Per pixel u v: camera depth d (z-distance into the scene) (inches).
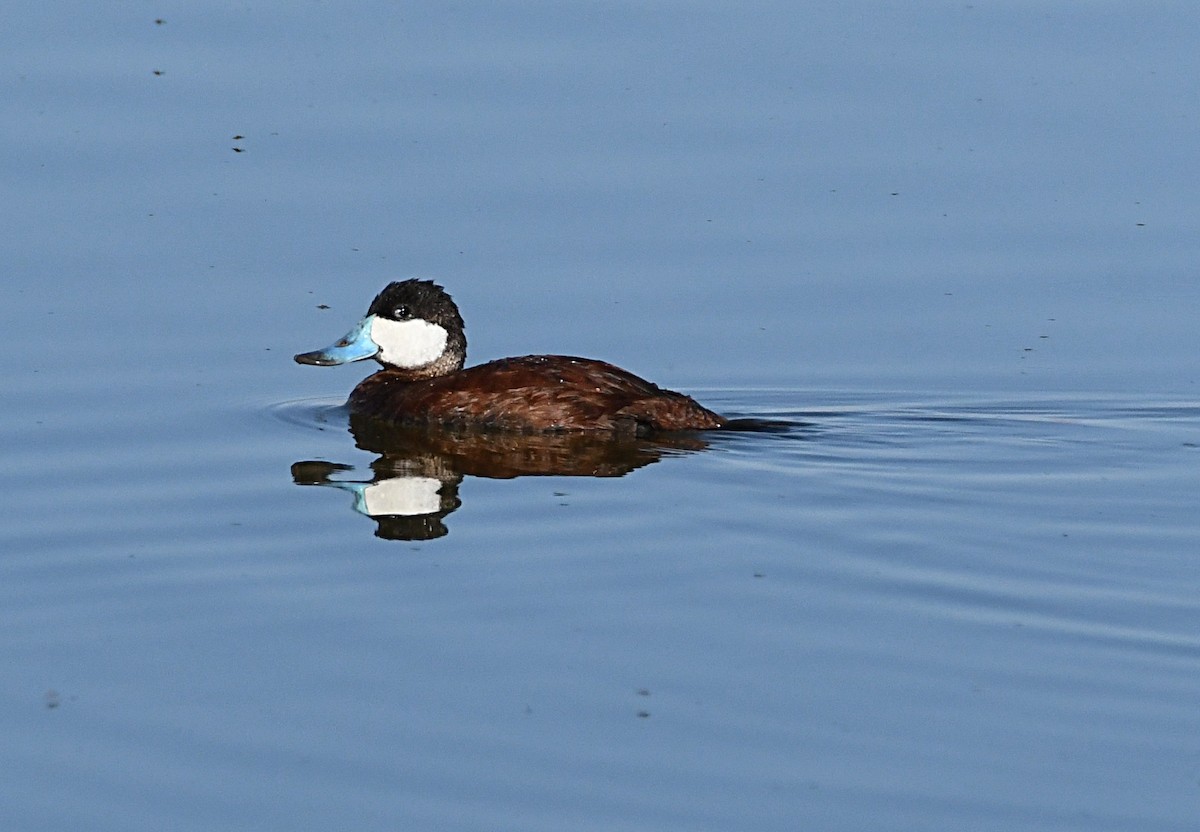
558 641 430.3
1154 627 434.9
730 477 545.6
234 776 372.2
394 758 377.4
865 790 362.9
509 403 605.9
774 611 446.0
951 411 629.6
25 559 483.5
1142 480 546.3
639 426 594.9
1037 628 434.9
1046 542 489.7
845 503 520.4
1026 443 587.5
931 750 378.0
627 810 355.9
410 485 545.6
